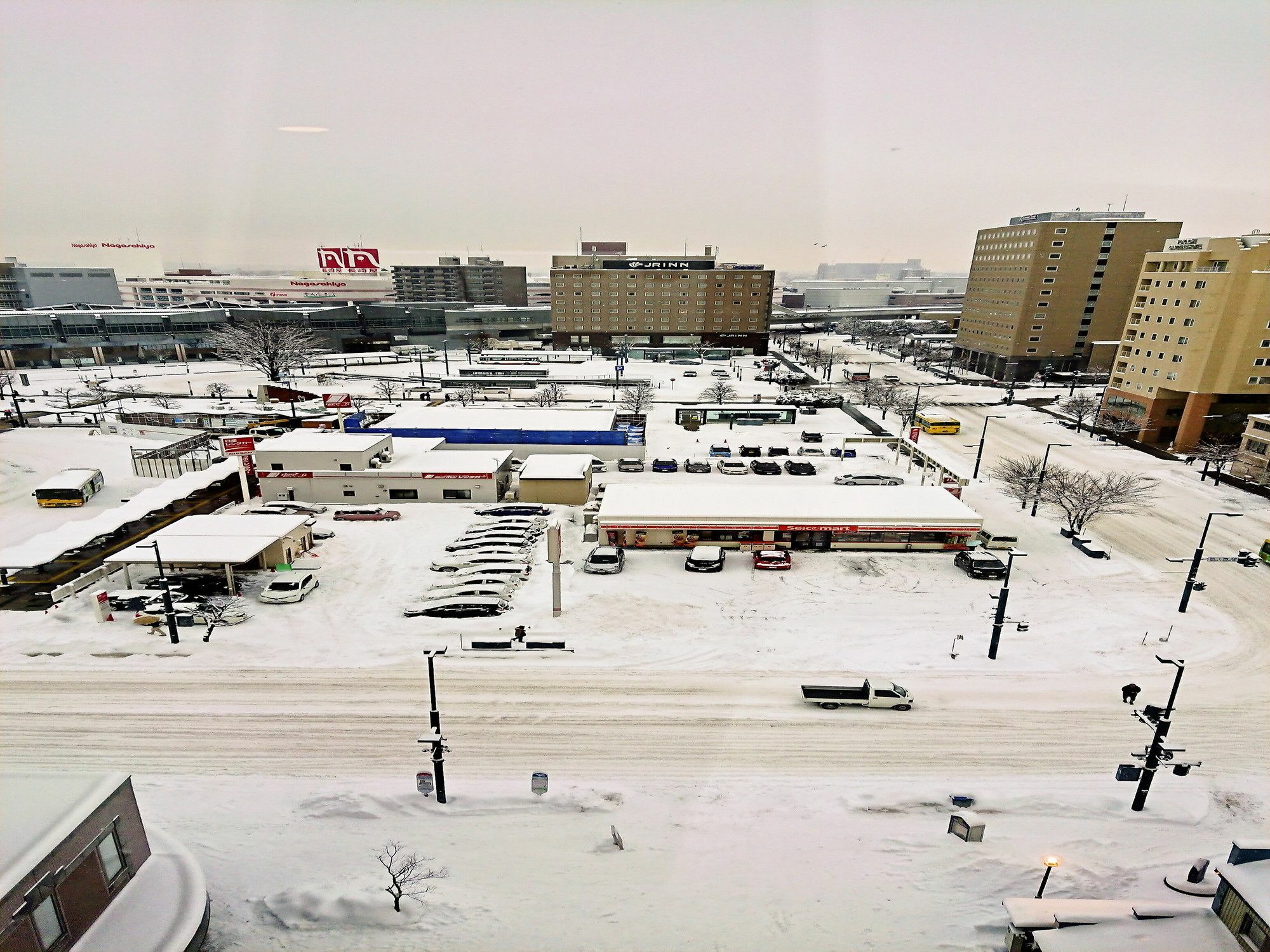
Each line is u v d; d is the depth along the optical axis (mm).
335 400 76312
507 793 21797
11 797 15344
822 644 31406
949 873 18906
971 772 23297
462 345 151125
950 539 42219
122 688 27062
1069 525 46906
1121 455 65312
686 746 24469
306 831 20078
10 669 28188
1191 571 34312
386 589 36031
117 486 52875
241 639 30812
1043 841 20203
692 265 144750
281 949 16219
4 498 50156
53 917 14109
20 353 112375
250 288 198875
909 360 136750
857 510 42594
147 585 35594
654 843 19891
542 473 50156
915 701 27172
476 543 41469
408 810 21031
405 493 50375
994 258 115312
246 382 104000
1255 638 32188
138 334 121688
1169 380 66312
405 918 16969
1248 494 53906
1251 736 25328
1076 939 15758
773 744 24641
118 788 16016
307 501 50375
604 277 138500
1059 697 27516
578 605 34625
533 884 18266
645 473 58656
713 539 42281
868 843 20031
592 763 23500
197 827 20109
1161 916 16562
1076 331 108875
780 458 63469
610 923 17062
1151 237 103125
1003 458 64188
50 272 137500
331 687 27453
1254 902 15320
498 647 30469
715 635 32000
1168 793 22328
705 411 77188
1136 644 31500
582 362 129250
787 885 18438
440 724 25422
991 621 33625
